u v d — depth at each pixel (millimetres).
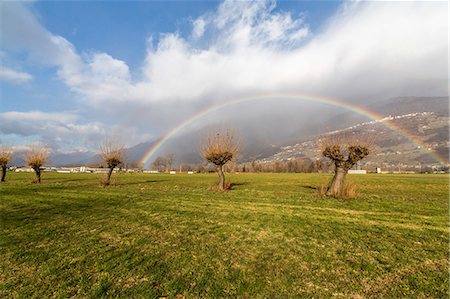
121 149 39969
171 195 25375
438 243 10016
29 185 37344
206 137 32156
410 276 7184
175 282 6770
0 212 16531
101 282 6797
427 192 28750
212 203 20078
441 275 7242
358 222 13492
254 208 17812
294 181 52594
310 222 13516
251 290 6379
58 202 20688
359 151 23312
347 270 7574
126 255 8734
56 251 9188
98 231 11859
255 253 8977
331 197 23516
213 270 7523
